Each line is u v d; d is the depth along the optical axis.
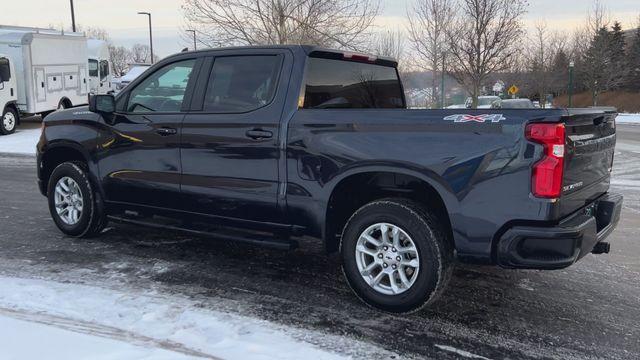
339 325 3.96
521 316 4.21
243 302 4.33
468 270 5.26
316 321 4.01
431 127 3.92
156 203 5.30
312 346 3.60
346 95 5.07
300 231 4.54
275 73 4.64
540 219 3.63
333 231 4.51
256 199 4.64
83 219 5.82
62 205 6.02
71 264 5.16
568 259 3.66
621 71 53.44
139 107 5.38
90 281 4.69
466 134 3.80
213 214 4.95
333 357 3.46
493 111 3.77
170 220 5.57
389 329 3.92
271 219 4.64
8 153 14.20
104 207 5.76
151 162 5.23
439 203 4.21
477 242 3.84
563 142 3.61
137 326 3.82
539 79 39.91
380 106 5.59
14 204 7.80
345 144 4.20
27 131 19.25
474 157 3.76
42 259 5.29
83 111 5.80
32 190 8.95
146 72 5.36
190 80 5.07
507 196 3.70
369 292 4.20
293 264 5.34
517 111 3.70
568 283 4.95
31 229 6.41
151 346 3.49
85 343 3.41
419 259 3.97
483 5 17.08
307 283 4.81
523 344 3.74
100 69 25.31
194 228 5.20
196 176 4.95
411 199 4.30
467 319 4.13
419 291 3.99
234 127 4.70
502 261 3.78
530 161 3.62
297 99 4.50
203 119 4.88
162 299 4.32
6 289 4.44
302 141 4.38
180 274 4.96
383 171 4.08
